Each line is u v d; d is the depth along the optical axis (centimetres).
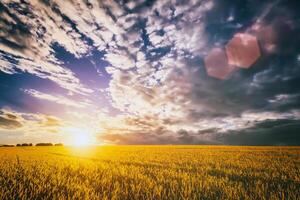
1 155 2595
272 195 712
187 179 984
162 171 1240
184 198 670
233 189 788
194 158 2200
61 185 807
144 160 1988
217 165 1572
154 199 687
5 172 1073
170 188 821
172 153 3039
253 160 1961
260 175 1155
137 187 796
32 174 1042
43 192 705
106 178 974
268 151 3312
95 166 1418
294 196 700
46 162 1683
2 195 661
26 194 671
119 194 733
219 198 709
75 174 1125
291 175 1146
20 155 2648
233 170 1292
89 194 714
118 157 2375
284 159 2052
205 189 803
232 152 3152
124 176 1070
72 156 2517
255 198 692
